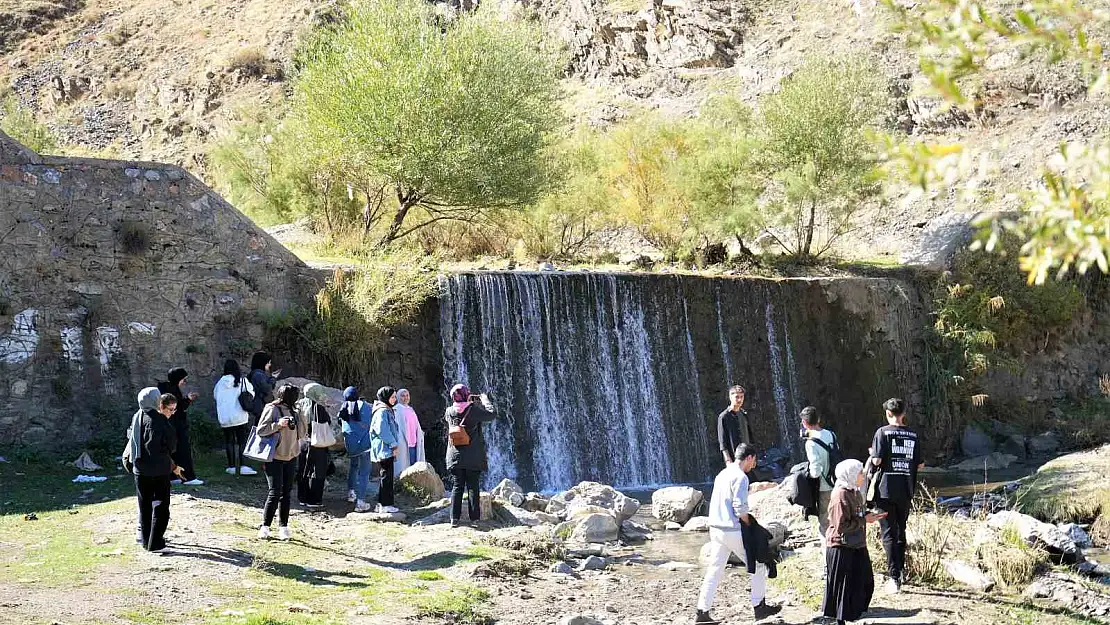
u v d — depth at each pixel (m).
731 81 50.09
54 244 17.39
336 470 16.88
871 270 28.97
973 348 27.22
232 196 31.73
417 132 25.66
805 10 52.25
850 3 49.94
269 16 70.00
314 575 10.42
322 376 19.69
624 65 54.53
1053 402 28.23
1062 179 4.96
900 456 10.79
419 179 26.05
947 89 5.02
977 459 25.84
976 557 12.02
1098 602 10.88
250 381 16.23
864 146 29.98
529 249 30.44
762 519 14.95
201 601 8.91
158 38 71.75
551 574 11.80
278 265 19.80
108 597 8.82
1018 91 37.91
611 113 50.25
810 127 30.30
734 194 29.91
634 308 23.19
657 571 12.27
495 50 27.12
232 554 10.77
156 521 10.55
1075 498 17.33
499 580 11.23
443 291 20.83
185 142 60.91
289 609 8.91
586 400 22.22
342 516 13.95
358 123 25.81
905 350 27.42
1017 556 11.81
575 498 15.98
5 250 16.91
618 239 34.25
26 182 17.20
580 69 56.28
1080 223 4.79
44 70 71.12
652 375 23.20
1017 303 27.94
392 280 20.50
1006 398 27.83
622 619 10.05
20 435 16.62
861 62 31.95
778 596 11.05
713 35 52.12
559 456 21.67
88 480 15.02
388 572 10.97
